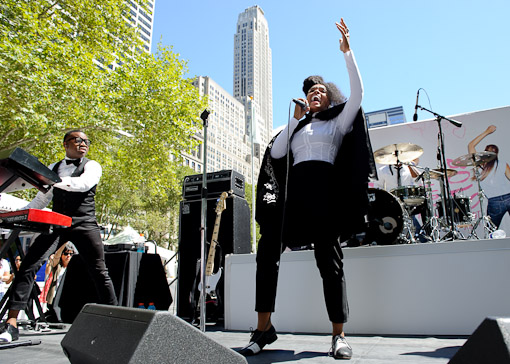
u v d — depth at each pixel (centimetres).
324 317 246
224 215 367
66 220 207
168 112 1132
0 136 905
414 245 230
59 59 843
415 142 605
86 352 90
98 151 1115
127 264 389
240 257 286
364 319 235
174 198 2494
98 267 265
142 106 1073
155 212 2470
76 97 859
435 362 144
